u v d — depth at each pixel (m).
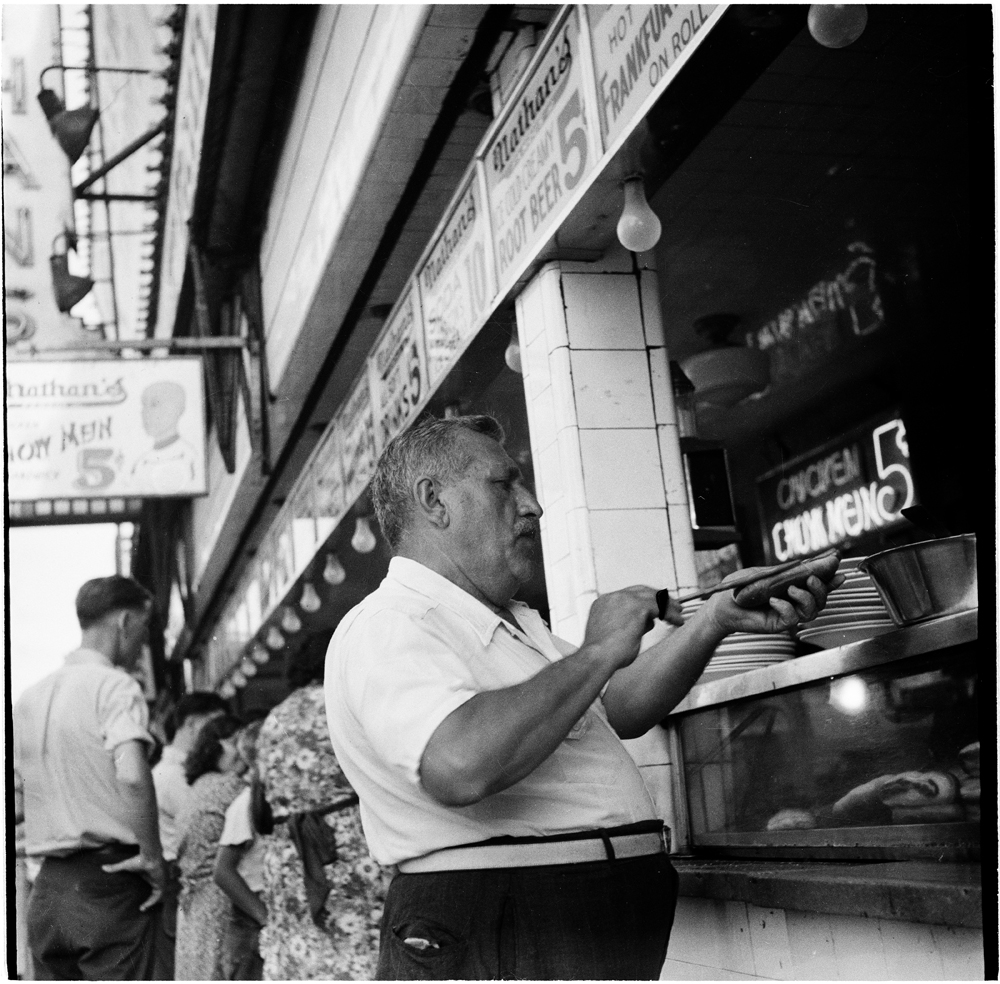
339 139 3.24
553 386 2.51
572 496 2.46
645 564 2.45
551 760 1.46
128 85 3.93
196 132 3.87
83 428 3.86
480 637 1.47
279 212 3.99
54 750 3.13
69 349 3.87
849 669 1.62
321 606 4.70
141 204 4.28
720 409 4.56
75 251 3.88
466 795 1.26
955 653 1.44
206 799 3.10
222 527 4.90
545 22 2.59
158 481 3.91
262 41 3.47
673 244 3.61
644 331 2.55
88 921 3.07
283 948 2.58
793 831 1.76
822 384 4.36
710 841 2.03
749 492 4.83
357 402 3.95
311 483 4.42
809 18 1.93
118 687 3.22
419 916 1.42
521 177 2.59
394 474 1.59
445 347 3.06
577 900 1.41
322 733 2.61
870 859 1.58
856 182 3.25
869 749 1.61
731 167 3.11
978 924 1.24
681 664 1.65
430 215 3.26
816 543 4.45
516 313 2.72
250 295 4.26
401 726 1.30
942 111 2.80
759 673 1.83
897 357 4.00
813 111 2.83
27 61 3.83
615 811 1.47
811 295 4.03
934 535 1.57
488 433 1.66
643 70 2.03
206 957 3.02
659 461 2.50
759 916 1.66
